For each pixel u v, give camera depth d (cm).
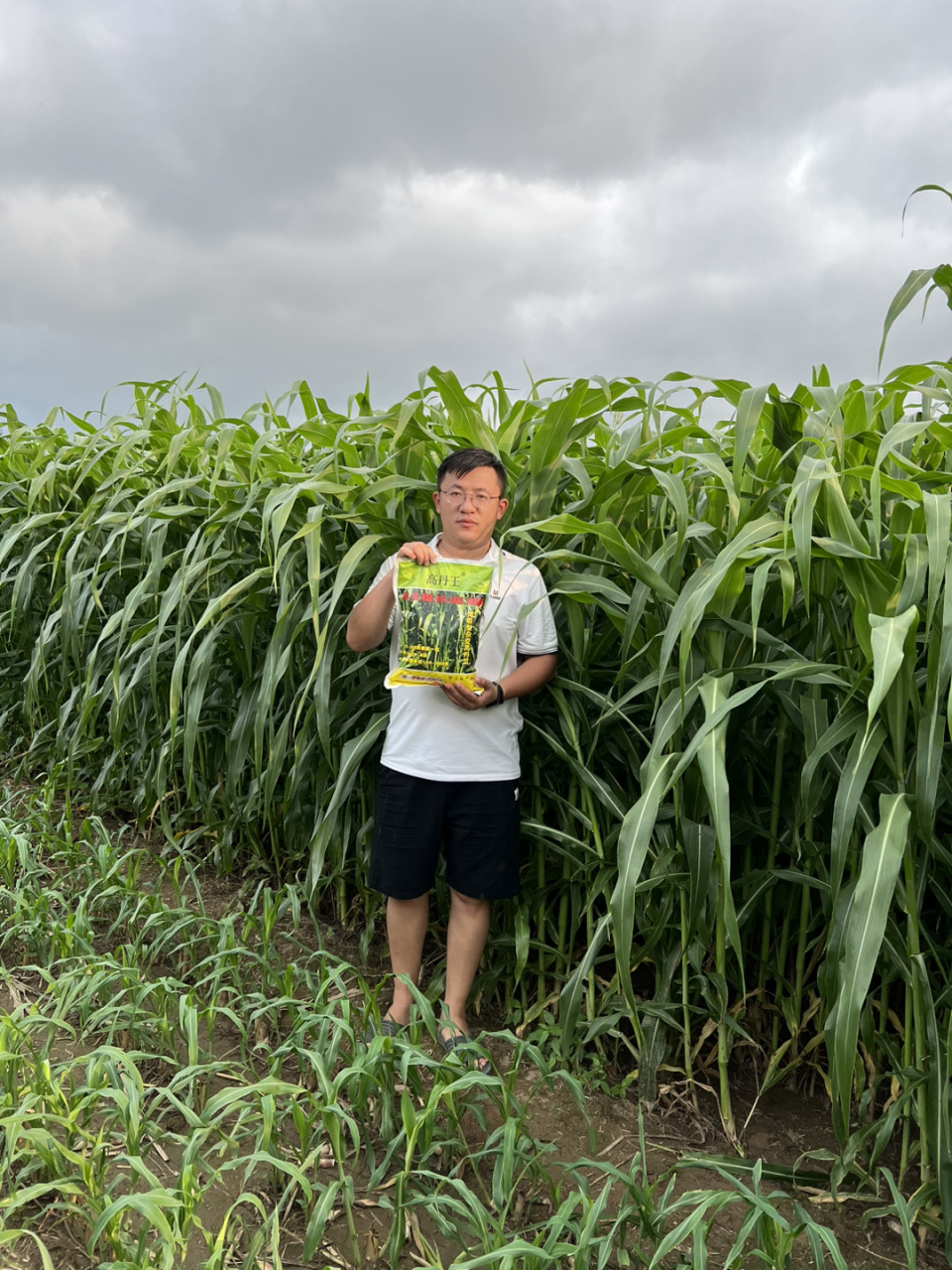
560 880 205
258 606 240
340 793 204
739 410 161
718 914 163
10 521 372
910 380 177
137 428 308
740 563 150
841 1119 143
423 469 222
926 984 144
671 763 150
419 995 163
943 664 125
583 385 182
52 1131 147
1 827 250
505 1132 138
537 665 190
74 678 337
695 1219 118
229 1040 193
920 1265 142
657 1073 185
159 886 230
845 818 134
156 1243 128
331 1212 145
